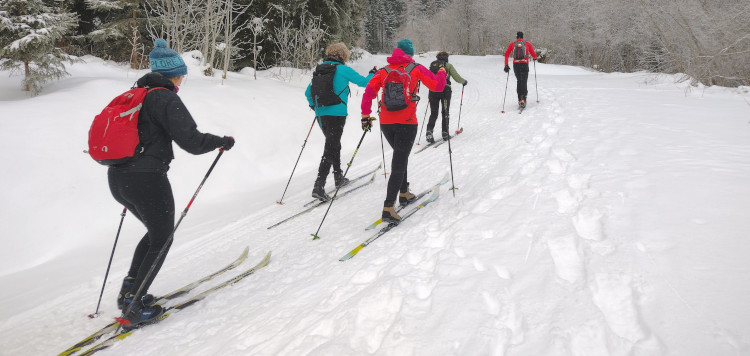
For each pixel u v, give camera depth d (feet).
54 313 9.77
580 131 19.58
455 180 15.81
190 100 22.48
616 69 85.15
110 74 27.45
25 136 15.85
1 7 21.44
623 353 5.30
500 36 119.34
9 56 21.79
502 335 5.96
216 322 8.56
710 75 39.32
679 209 9.09
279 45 43.45
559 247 8.36
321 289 9.03
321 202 16.28
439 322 6.53
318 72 15.78
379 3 212.43
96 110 18.76
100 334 8.53
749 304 5.74
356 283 8.86
